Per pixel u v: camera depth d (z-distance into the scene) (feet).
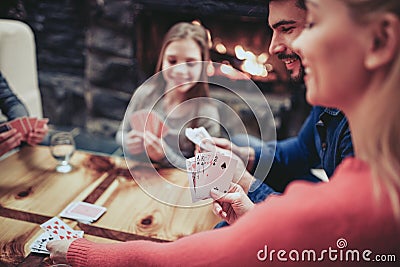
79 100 10.76
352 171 2.22
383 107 2.02
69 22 10.12
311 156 5.42
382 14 1.97
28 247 3.74
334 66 2.12
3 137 5.16
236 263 2.31
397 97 1.99
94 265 3.04
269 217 2.26
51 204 4.42
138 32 9.64
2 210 4.25
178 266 2.52
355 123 2.22
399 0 1.95
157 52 9.71
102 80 10.28
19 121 5.58
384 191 2.08
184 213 4.40
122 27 9.70
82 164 5.28
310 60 2.21
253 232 2.28
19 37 7.02
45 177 4.93
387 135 2.04
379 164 2.08
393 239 2.08
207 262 2.41
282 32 4.05
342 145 4.23
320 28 2.13
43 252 3.66
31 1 9.95
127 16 9.54
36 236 3.90
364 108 2.13
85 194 4.63
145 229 4.11
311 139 5.35
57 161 5.29
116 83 10.27
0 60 6.68
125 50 9.91
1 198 4.46
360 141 2.20
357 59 2.07
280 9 3.90
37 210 4.31
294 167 5.42
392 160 2.05
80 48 10.34
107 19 9.72
